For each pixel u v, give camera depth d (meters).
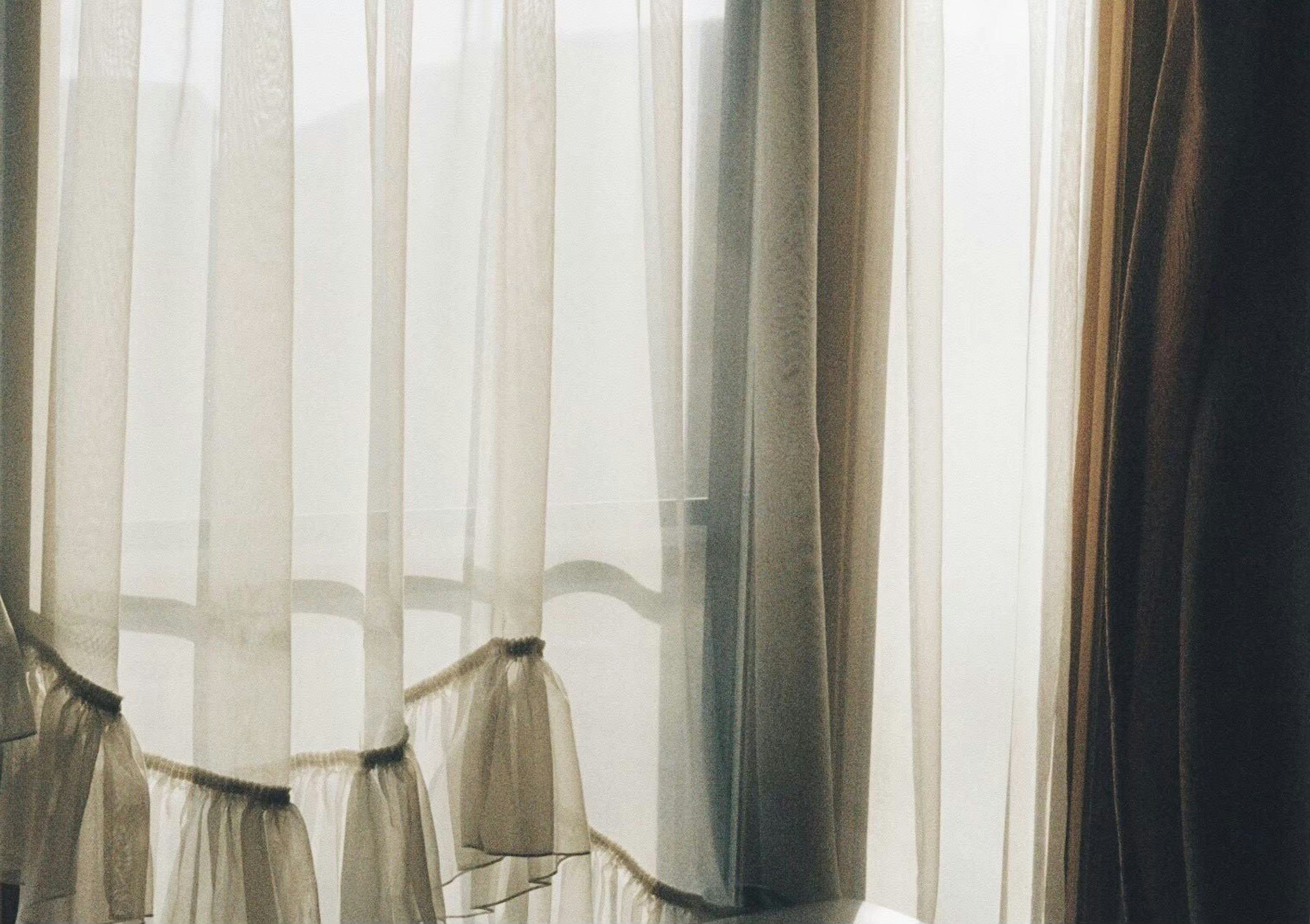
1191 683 1.25
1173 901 1.26
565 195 1.07
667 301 1.05
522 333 0.97
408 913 0.89
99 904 0.83
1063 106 1.24
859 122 1.18
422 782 0.93
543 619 1.02
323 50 0.97
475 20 1.02
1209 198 1.23
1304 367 1.26
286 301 0.88
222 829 0.86
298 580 0.97
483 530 1.02
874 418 1.19
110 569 0.84
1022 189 1.28
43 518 0.86
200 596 0.89
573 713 1.07
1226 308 1.25
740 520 1.14
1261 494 1.26
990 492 1.29
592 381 1.08
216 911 0.85
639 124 1.08
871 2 1.19
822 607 1.12
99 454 0.83
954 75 1.27
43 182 0.87
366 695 0.91
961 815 1.29
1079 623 1.29
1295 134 1.26
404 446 0.95
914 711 1.18
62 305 0.84
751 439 1.13
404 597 1.00
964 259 1.27
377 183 0.92
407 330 1.01
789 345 1.11
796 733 1.12
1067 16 1.24
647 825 1.10
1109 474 1.27
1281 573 1.26
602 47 1.08
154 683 0.92
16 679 0.82
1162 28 1.32
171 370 0.93
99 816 0.83
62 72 0.88
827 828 1.12
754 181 1.13
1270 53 1.25
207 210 0.94
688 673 1.10
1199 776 1.24
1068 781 1.27
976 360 1.28
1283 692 1.26
